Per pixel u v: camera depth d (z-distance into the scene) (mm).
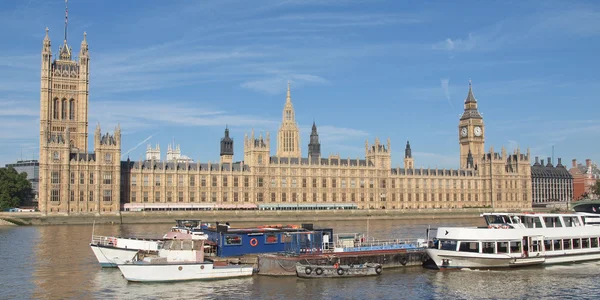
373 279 99750
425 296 89000
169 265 94875
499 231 108062
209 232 111375
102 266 107312
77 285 93062
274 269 100500
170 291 89688
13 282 94938
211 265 97062
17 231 179500
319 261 102312
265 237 109250
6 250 129000
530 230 111312
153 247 108500
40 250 129125
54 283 94375
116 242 111062
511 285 96250
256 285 94000
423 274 104000
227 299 85750
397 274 103812
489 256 106688
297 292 90062
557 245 114750
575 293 91438
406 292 91062
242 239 107375
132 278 94250
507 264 108375
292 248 108250
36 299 84438
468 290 92625
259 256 101375
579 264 114625
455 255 106562
